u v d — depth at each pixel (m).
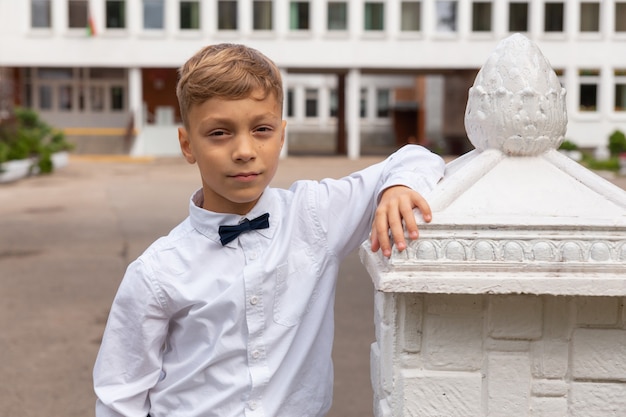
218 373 1.92
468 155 2.04
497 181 1.81
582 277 1.68
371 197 2.00
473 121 1.91
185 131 1.88
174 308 1.94
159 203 16.00
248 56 1.80
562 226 1.71
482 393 1.86
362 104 44.97
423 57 33.88
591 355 1.85
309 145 44.31
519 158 1.85
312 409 2.00
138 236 11.34
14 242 10.88
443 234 1.72
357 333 5.95
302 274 1.96
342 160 32.28
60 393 4.71
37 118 28.84
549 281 1.68
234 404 1.91
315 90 44.16
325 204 2.00
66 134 34.84
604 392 1.86
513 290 1.69
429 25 33.62
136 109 34.22
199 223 1.95
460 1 33.50
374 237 1.76
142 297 1.94
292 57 33.88
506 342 1.85
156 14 34.12
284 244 1.95
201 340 1.95
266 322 1.92
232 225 1.93
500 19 33.66
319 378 2.01
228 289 1.90
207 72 1.75
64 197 17.41
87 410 4.43
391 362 1.92
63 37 33.53
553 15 33.84
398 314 1.88
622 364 1.85
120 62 33.84
